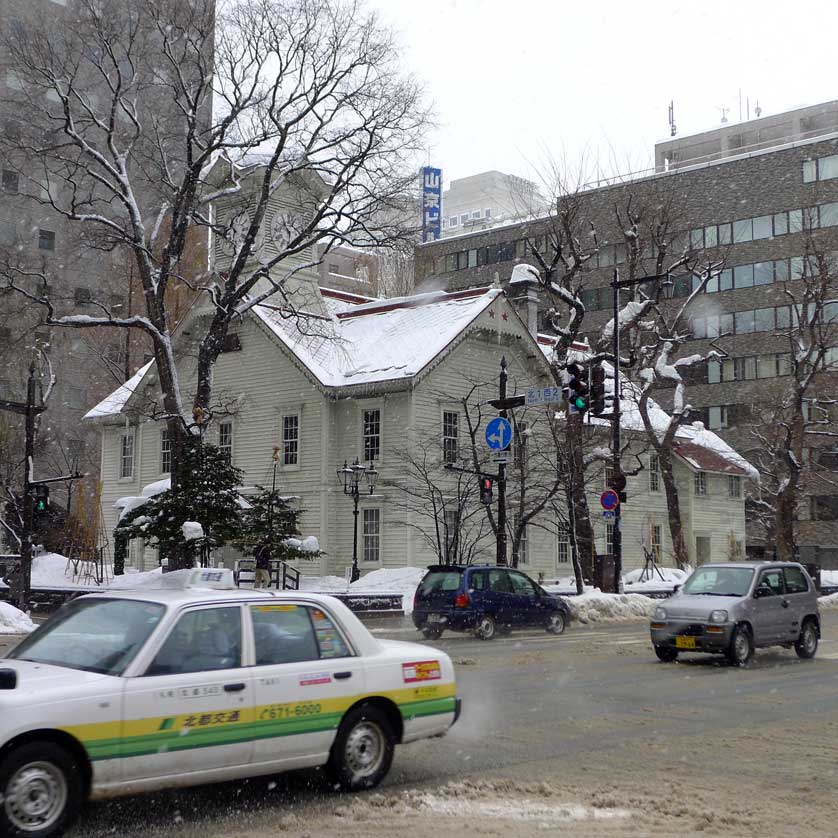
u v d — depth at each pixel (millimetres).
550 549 46156
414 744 10633
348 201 36125
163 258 36062
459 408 42219
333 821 7496
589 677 16625
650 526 53438
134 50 41406
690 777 9258
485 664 18516
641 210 55031
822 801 8383
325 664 8148
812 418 71875
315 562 41750
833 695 14703
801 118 99312
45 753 6625
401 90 35719
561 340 40594
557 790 8656
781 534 49344
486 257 93438
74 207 35094
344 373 42594
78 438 70750
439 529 40688
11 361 63562
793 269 78125
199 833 7141
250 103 35219
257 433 44594
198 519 33000
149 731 7059
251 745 7578
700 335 81938
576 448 36844
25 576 28562
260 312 44000
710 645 18188
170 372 35688
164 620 7449
